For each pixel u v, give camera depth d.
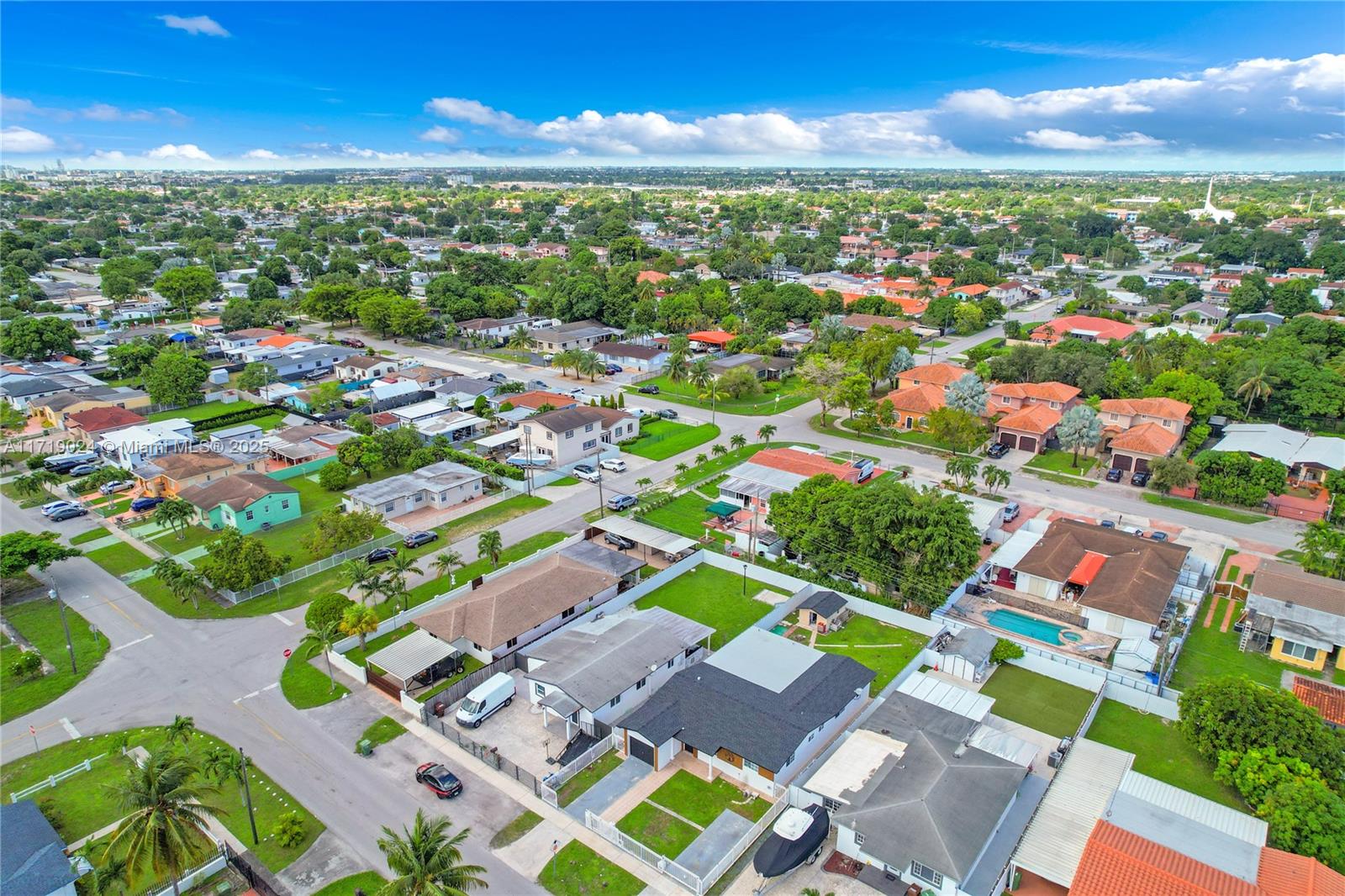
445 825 38.16
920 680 59.12
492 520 91.56
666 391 147.12
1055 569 74.94
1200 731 52.19
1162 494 98.94
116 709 58.34
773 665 59.44
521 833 46.97
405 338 186.75
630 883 43.47
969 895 40.84
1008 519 90.94
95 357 160.25
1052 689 61.38
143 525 90.00
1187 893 38.28
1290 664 64.56
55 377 135.50
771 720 52.53
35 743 54.72
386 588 68.38
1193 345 140.50
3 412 120.50
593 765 53.03
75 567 80.06
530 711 58.69
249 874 43.69
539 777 51.81
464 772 52.16
